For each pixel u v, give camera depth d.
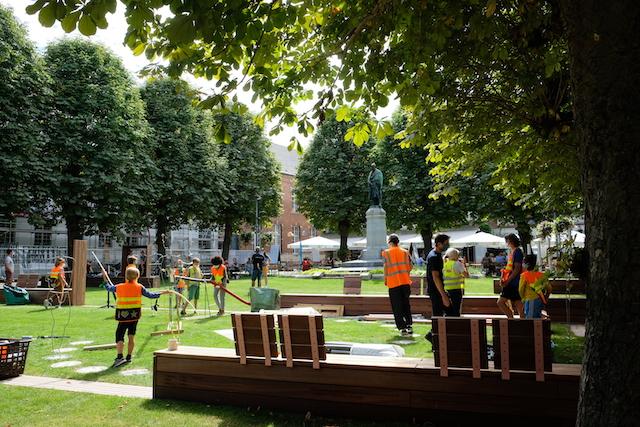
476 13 5.00
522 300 9.27
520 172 9.28
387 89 5.61
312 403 5.16
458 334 4.65
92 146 26.88
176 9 3.27
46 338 10.23
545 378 4.38
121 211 27.97
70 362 8.04
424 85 5.49
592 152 2.68
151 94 33.06
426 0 4.68
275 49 5.38
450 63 6.43
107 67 27.97
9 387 6.50
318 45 5.63
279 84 5.22
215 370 5.59
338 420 4.96
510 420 4.47
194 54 4.51
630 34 2.54
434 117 7.36
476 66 6.87
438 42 5.07
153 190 29.98
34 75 24.20
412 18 4.95
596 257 2.68
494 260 34.41
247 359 5.43
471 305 12.76
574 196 9.52
